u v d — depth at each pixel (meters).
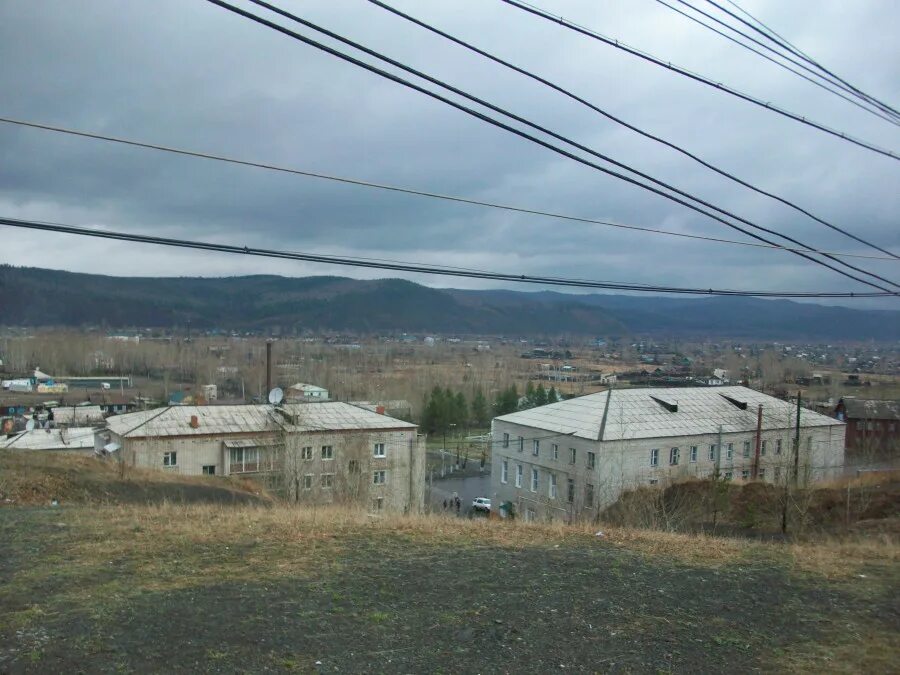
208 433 33.78
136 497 20.62
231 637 6.85
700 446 35.75
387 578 9.10
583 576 9.73
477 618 7.79
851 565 10.99
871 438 52.38
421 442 38.69
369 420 38.19
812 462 39.47
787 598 9.09
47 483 19.06
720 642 7.43
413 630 7.33
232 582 8.59
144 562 9.33
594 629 7.65
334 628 7.26
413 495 38.25
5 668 5.88
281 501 27.03
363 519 13.10
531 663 6.66
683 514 24.02
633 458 33.31
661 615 8.22
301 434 32.88
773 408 40.47
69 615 7.18
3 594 7.75
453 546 11.20
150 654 6.35
